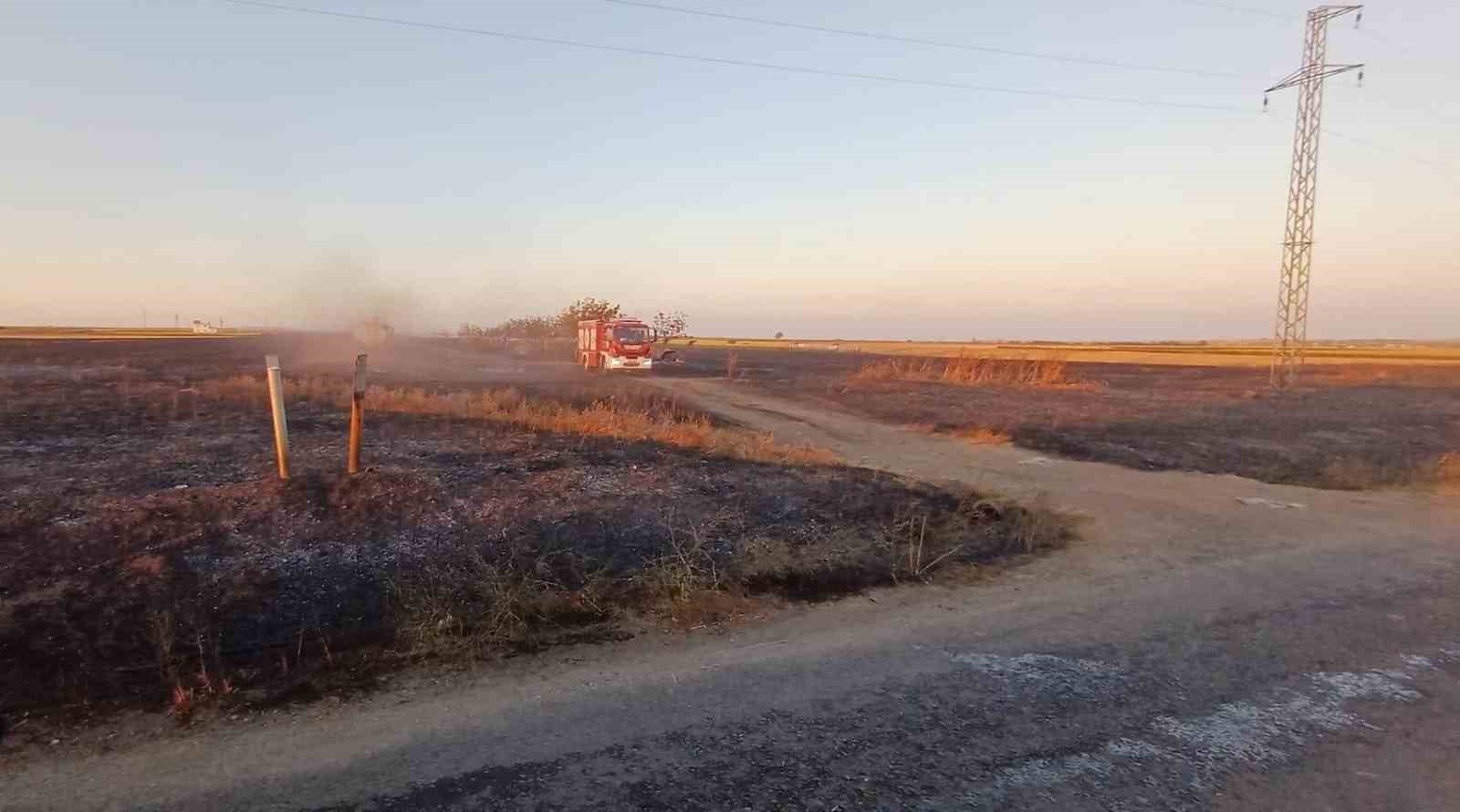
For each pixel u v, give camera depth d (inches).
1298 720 185.5
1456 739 176.6
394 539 314.3
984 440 733.9
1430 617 263.3
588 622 251.6
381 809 146.9
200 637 229.8
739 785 155.7
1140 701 195.6
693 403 1029.8
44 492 360.5
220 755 167.8
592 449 530.3
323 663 216.5
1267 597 287.0
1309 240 1443.2
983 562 333.1
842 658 224.5
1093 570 323.9
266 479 381.4
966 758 166.4
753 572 299.3
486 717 185.5
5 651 214.5
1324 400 1246.3
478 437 562.6
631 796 151.3
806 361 2367.1
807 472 500.4
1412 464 610.5
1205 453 673.6
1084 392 1341.0
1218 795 153.0
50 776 159.3
